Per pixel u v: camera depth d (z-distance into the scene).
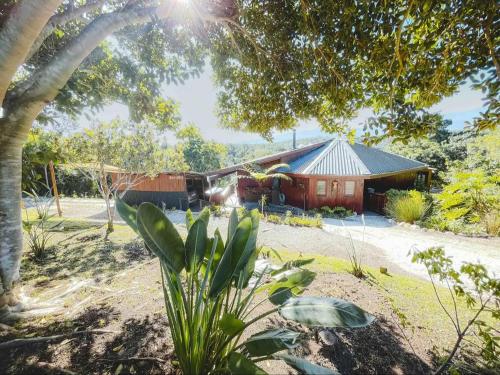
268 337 1.46
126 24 2.87
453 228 7.91
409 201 9.69
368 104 3.06
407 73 2.41
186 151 30.50
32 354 2.07
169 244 1.56
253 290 1.94
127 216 1.70
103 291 3.37
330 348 2.25
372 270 4.54
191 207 13.65
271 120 4.45
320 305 1.56
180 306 1.75
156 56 4.87
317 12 2.52
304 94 3.81
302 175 12.41
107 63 4.82
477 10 1.77
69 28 4.14
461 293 1.86
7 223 2.63
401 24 2.01
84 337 2.31
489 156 10.56
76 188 17.77
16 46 2.00
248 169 13.50
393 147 22.69
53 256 5.04
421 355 2.22
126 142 7.54
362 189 11.95
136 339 2.29
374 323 2.68
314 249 6.64
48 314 2.74
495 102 2.02
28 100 2.49
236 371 1.25
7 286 2.67
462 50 2.07
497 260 5.57
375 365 2.09
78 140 6.97
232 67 4.45
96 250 5.44
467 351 2.29
